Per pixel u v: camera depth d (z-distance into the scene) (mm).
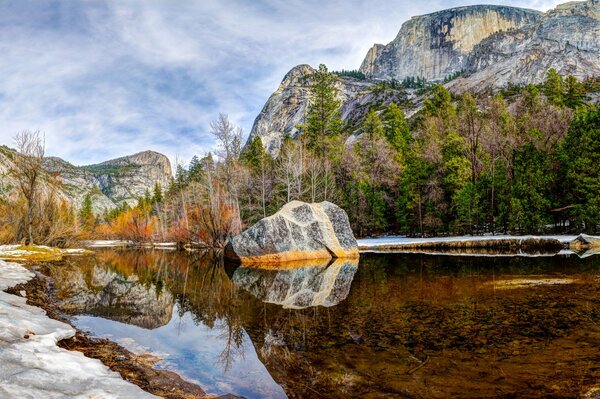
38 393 4121
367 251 31000
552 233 32344
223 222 40125
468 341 6941
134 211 82375
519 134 38156
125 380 5383
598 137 27688
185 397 5094
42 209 36094
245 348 7289
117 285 16172
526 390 4871
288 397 5074
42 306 10867
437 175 39719
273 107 198500
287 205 26688
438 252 27891
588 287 11578
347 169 48656
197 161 74312
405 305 10352
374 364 6051
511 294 11086
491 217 34062
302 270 20391
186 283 16750
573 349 6270
